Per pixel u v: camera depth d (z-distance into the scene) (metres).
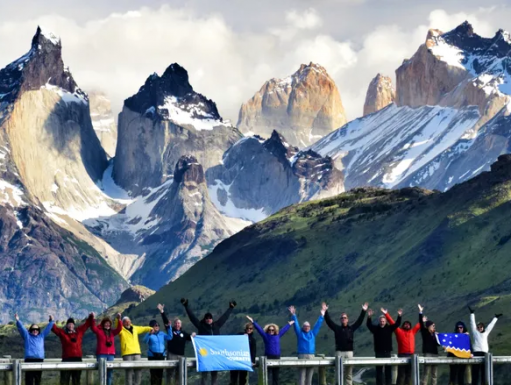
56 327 62.81
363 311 67.75
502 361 70.69
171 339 65.38
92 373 68.56
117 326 64.19
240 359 64.31
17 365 59.38
